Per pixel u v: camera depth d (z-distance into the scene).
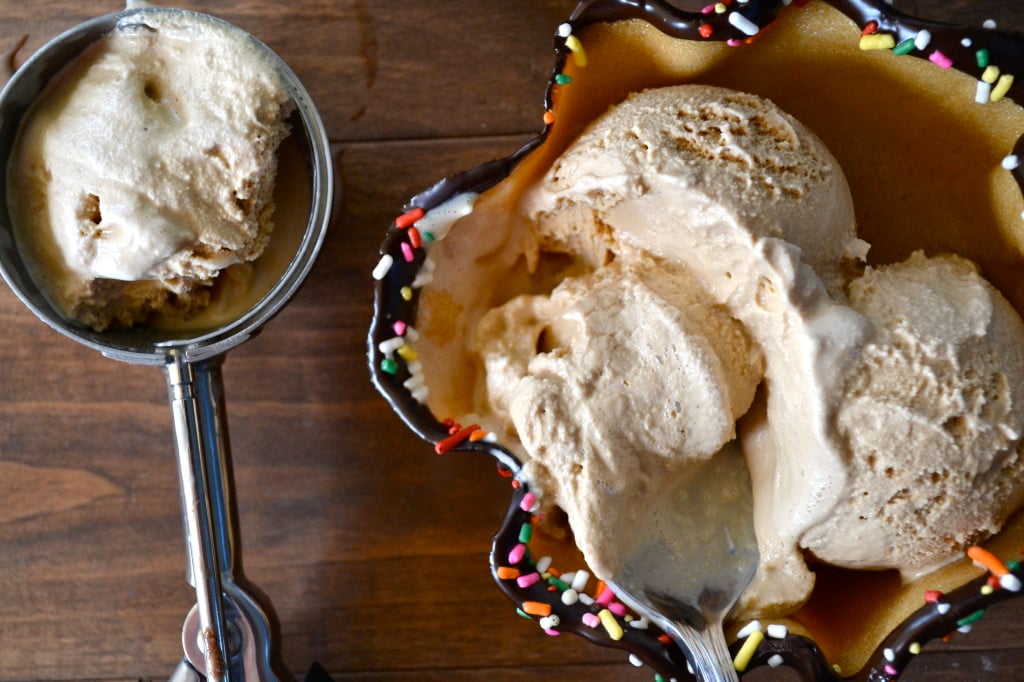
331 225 0.32
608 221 0.30
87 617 0.33
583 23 0.29
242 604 0.31
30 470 0.33
